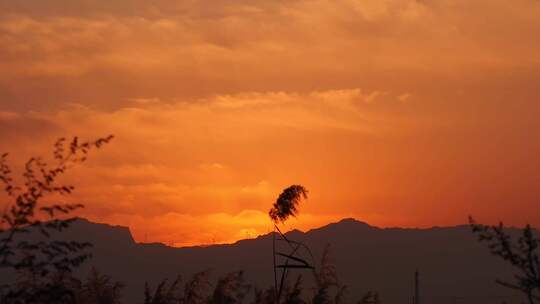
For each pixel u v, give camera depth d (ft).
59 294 40.57
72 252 39.68
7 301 39.58
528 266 44.21
